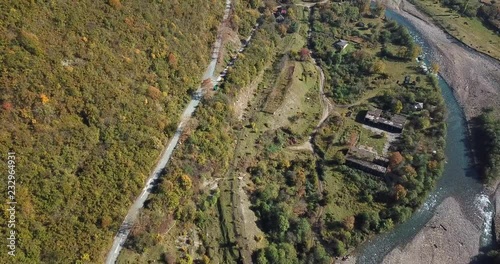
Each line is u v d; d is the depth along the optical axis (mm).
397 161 102688
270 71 122375
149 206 75438
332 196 98375
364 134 114938
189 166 84438
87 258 64938
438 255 91688
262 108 110688
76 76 77375
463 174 109375
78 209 68062
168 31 101250
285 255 82688
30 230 61844
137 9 96375
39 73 72250
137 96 86375
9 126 66438
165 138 86875
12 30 72750
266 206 89750
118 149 77688
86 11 85875
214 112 97375
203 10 115188
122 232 71812
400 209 96062
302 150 107625
